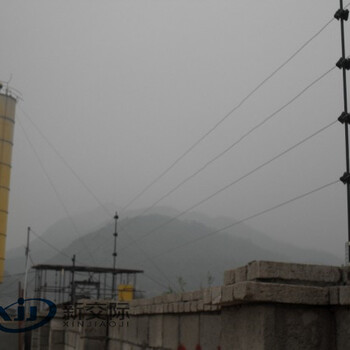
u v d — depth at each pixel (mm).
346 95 9625
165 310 11586
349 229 8625
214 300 7148
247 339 6352
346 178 8953
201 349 9742
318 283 6367
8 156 50719
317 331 6117
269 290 6031
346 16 10219
